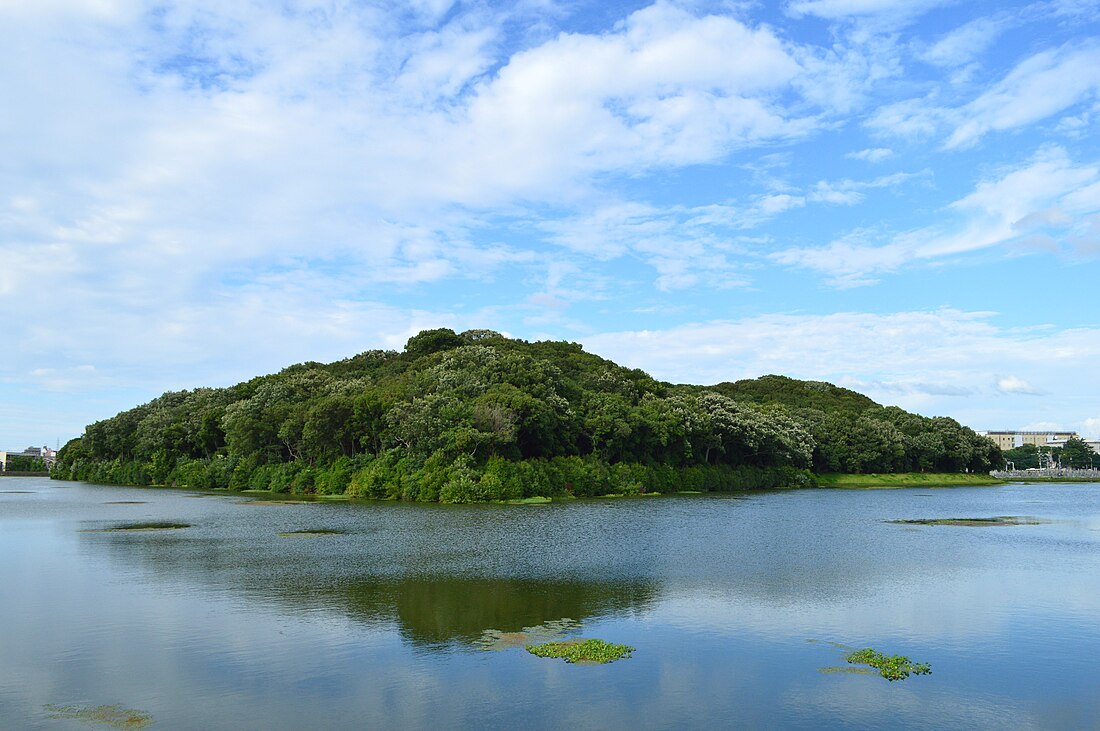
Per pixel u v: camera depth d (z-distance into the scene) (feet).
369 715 68.95
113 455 569.64
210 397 500.33
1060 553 166.61
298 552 165.07
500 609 108.78
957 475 595.47
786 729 66.64
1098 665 84.69
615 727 66.64
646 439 402.11
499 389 367.45
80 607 109.91
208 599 115.14
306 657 85.61
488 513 266.16
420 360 455.63
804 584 128.06
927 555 162.71
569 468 361.92
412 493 330.54
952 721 68.80
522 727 66.54
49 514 265.34
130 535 197.47
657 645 90.79
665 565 147.13
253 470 420.77
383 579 131.64
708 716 69.26
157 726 66.44
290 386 444.96
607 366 492.13
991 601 115.44
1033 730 67.05
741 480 438.81
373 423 366.84
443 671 80.94
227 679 78.28
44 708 70.44
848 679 79.36
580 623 100.99
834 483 504.02
